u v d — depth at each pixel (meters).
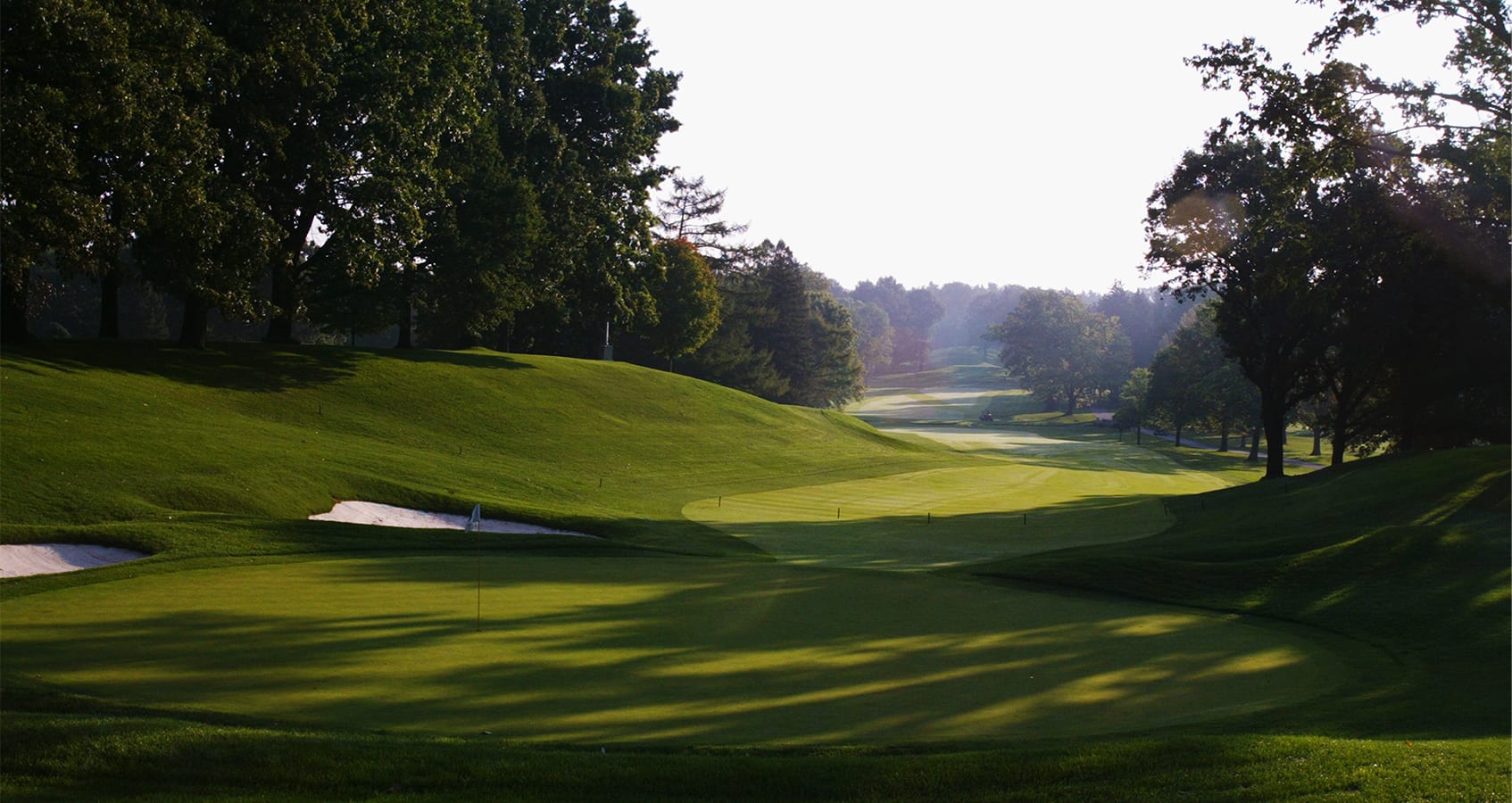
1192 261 44.62
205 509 22.25
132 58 26.70
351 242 37.81
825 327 122.25
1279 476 45.16
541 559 19.17
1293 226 30.31
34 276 36.34
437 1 40.47
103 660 10.17
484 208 45.25
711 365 94.94
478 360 52.31
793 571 18.23
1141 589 16.69
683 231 103.25
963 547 25.72
